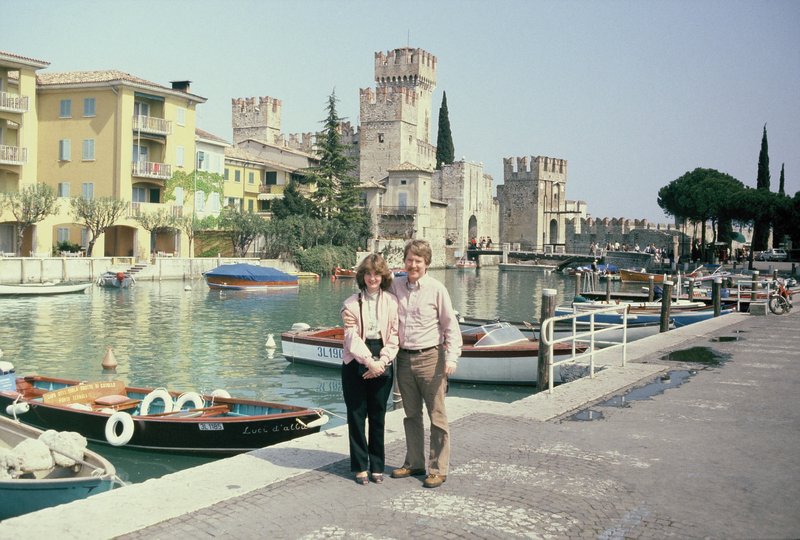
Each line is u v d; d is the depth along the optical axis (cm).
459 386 2288
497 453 857
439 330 755
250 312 4428
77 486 1011
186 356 2823
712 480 764
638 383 1370
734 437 950
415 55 12288
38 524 625
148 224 6719
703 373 1486
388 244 9694
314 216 9094
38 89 6844
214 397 1638
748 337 2125
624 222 11719
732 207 8106
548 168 13438
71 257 5944
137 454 1533
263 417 1443
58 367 2566
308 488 725
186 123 7375
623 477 771
